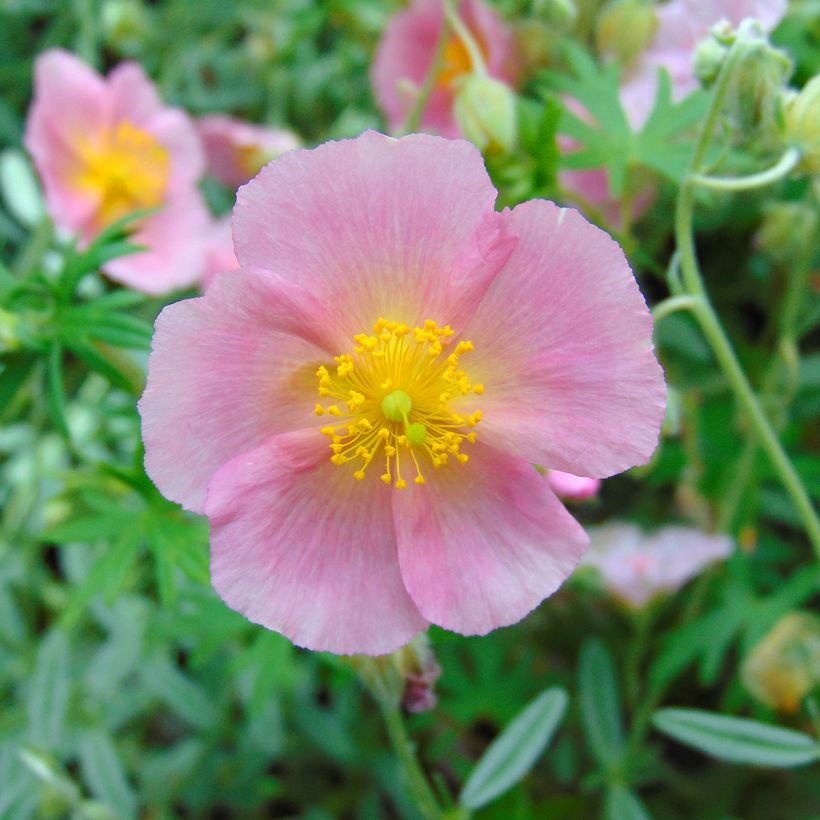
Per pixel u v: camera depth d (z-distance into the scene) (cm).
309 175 5
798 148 7
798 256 9
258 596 5
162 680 9
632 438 5
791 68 7
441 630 6
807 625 8
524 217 5
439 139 5
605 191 9
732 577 9
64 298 7
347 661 6
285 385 5
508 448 5
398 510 6
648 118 8
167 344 5
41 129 9
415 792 7
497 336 5
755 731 7
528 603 5
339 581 5
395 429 6
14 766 9
